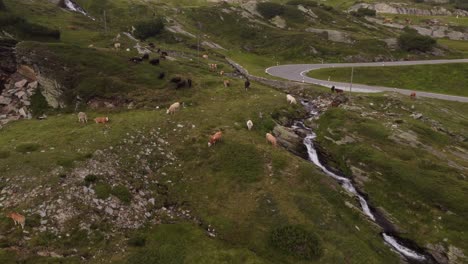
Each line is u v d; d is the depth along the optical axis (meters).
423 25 145.75
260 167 33.56
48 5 99.62
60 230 24.28
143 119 40.59
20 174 28.25
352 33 112.06
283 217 28.19
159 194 30.36
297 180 32.34
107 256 23.52
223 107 46.91
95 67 51.31
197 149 36.00
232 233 27.02
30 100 44.03
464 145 41.88
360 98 57.09
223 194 30.62
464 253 27.92
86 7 116.94
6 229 23.48
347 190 33.38
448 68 82.19
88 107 44.78
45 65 47.56
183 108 45.09
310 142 42.19
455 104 59.78
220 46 101.81
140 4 123.94
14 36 62.00
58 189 27.03
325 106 54.94
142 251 24.39
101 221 25.86
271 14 124.94
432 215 31.12
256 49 102.06
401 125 44.25
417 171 35.00
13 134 36.16
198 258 24.12
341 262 25.05
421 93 66.31
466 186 32.78
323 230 27.45
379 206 33.19
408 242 29.72
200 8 124.38
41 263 21.58
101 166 30.70
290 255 25.45
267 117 45.28
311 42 101.75
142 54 65.31
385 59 95.38
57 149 32.22
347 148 40.22
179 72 58.62
